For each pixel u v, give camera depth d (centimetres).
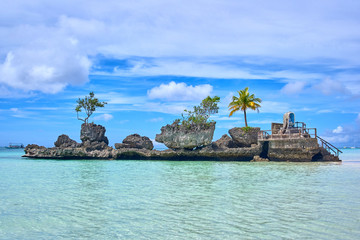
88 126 6750
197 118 5903
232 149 5516
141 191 2239
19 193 2169
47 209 1689
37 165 4753
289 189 2291
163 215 1555
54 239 1228
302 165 4400
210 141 5662
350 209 1644
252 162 5119
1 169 4016
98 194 2120
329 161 5031
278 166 4259
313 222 1411
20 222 1447
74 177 3102
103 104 7038
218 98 5991
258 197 1989
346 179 2836
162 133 5984
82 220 1477
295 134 4962
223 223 1412
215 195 2069
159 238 1228
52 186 2495
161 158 5866
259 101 6550
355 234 1245
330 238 1203
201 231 1304
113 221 1459
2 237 1250
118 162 5394
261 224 1389
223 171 3641
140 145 6388
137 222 1441
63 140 6769
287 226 1356
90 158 6200
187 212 1612
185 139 5706
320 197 1977
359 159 6334
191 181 2767
